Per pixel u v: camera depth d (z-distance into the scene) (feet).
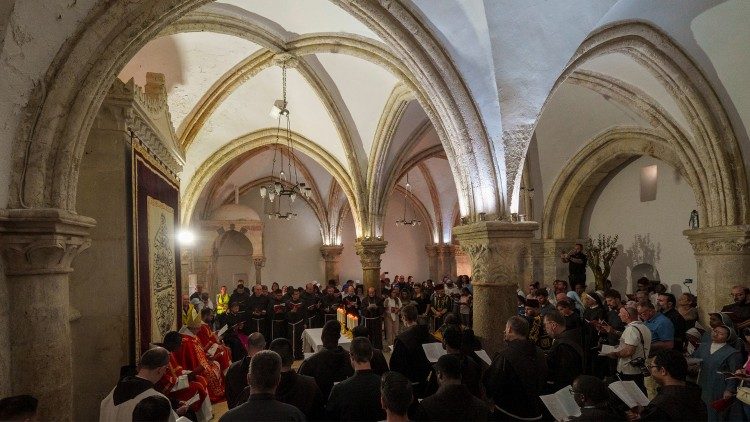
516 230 22.43
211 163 43.86
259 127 43.68
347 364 13.78
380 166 40.09
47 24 10.52
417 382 15.14
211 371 23.08
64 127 11.39
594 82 28.50
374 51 27.68
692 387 10.37
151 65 30.35
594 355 19.03
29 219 10.23
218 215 57.82
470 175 23.27
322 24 28.37
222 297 46.47
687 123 26.73
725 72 24.16
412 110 38.17
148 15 12.59
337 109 37.78
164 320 20.58
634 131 34.30
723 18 21.89
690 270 34.35
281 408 8.79
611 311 22.52
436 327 40.57
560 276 42.55
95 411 14.89
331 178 62.34
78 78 11.58
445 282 53.47
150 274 18.11
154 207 19.24
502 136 22.91
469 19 20.84
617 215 40.81
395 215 73.20
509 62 21.54
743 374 13.82
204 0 14.26
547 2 19.75
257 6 27.35
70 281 15.25
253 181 64.08
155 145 19.94
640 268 38.93
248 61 32.78
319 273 68.90
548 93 22.30
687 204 34.63
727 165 25.72
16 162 10.72
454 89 22.68
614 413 9.11
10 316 10.52
